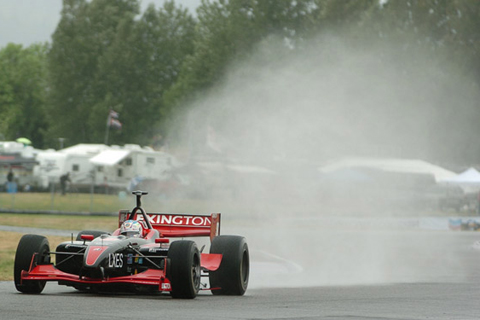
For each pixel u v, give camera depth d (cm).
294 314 2788
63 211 13575
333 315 2791
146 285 3344
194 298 3309
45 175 19712
